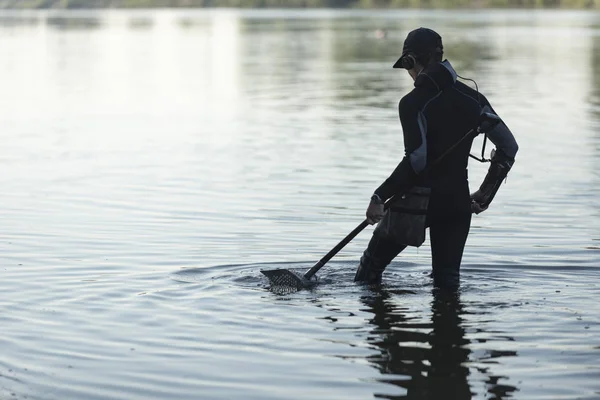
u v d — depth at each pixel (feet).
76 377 26.91
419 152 34.40
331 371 27.22
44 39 279.49
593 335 30.19
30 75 151.53
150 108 104.47
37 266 40.11
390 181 34.81
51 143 78.79
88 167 67.15
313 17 503.61
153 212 52.24
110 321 32.14
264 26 367.04
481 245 43.80
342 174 63.72
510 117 91.56
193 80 139.64
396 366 27.55
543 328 30.99
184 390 25.86
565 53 185.78
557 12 538.06
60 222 49.67
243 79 139.74
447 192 35.01
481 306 33.60
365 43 233.55
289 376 26.81
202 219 50.29
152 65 171.53
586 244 43.86
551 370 27.12
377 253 36.65
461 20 401.49
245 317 32.53
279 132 84.07
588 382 26.17
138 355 28.68
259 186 59.82
